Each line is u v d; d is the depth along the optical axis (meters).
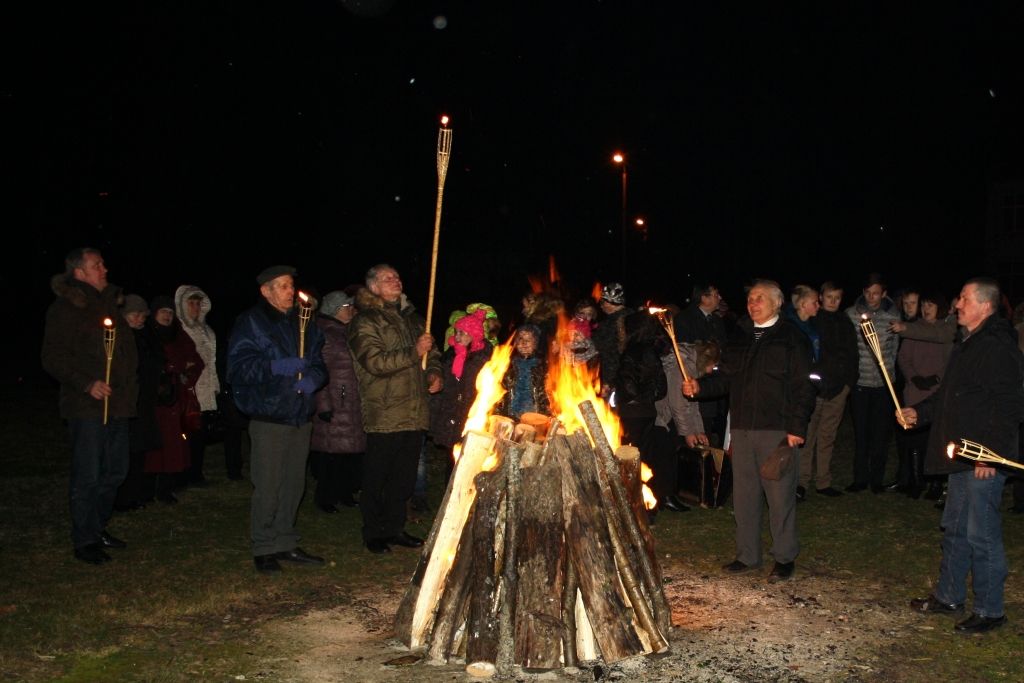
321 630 5.61
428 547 5.28
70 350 6.72
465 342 7.97
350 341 7.20
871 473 9.41
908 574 6.69
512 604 4.96
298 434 6.84
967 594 6.30
